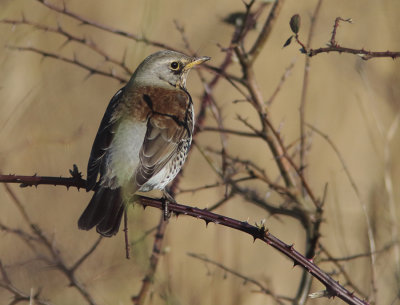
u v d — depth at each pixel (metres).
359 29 15.75
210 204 13.73
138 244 7.09
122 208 8.02
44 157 12.68
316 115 16.20
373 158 14.69
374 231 10.44
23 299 9.05
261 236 6.98
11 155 12.02
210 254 12.34
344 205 13.31
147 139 8.73
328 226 12.09
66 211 12.09
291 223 13.38
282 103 16.47
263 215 13.35
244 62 10.12
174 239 12.59
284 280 13.34
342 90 16.59
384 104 14.88
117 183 8.27
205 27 15.34
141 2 16.03
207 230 13.11
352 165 15.17
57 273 10.48
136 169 8.50
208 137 14.05
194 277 11.05
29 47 10.61
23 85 12.33
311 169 14.89
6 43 10.67
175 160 9.08
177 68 9.99
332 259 9.58
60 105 13.33
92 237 11.00
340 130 15.90
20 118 12.42
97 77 14.48
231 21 10.73
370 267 9.68
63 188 12.57
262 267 12.85
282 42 16.48
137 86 9.66
